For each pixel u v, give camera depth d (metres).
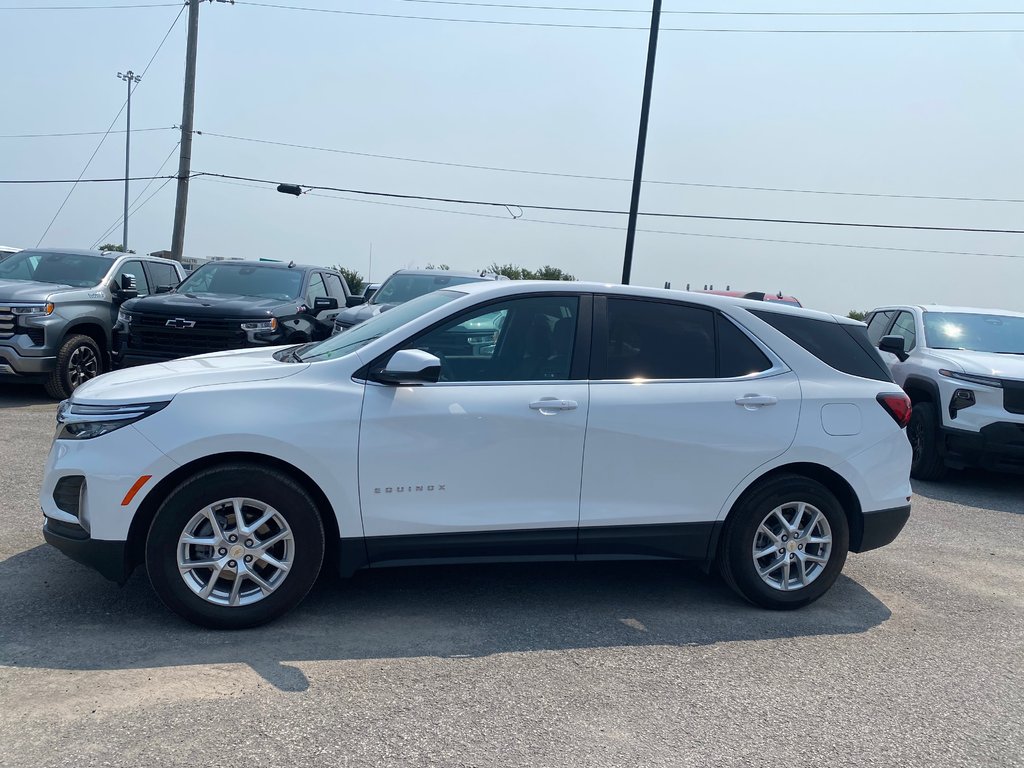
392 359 4.41
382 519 4.46
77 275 11.73
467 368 4.70
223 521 4.32
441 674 4.03
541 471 4.65
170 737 3.33
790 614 5.08
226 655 4.08
